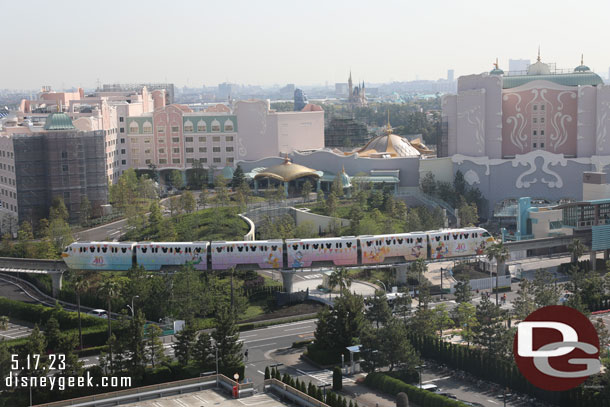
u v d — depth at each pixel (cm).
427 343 19538
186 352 18138
